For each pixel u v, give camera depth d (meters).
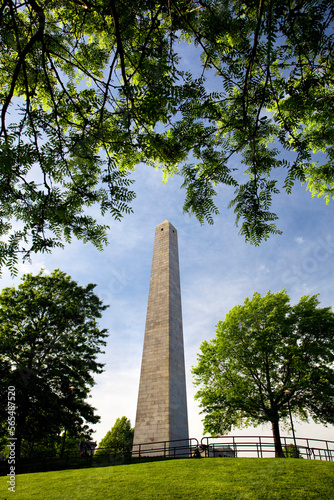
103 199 4.39
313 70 3.66
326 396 18.17
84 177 4.25
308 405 19.45
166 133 4.15
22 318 21.09
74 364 20.31
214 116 3.94
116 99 3.79
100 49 4.71
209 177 4.38
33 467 16.80
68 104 4.07
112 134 4.13
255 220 4.33
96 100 3.88
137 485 9.93
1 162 3.25
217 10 3.42
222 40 3.73
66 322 21.12
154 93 3.27
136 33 4.05
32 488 10.88
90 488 10.09
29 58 4.37
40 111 3.75
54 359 19.72
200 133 4.12
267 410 19.31
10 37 3.58
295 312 22.05
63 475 12.65
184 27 3.68
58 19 4.21
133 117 3.75
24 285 23.05
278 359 20.56
